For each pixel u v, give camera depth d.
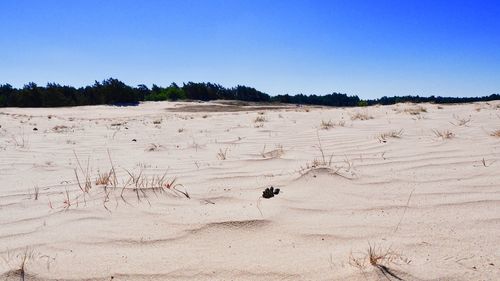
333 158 4.50
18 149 6.24
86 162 5.08
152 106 21.47
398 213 2.75
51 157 5.50
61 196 3.38
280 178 3.70
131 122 11.11
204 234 2.53
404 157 4.35
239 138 6.78
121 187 3.40
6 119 11.23
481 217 2.60
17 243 2.46
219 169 4.23
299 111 12.61
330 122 8.30
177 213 2.88
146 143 6.73
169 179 3.85
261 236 2.48
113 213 2.91
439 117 8.37
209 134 7.63
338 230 2.52
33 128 9.41
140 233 2.56
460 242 2.28
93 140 7.23
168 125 9.77
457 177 3.50
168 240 2.46
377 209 2.85
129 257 2.26
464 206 2.81
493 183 3.26
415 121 7.79
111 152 5.87
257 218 2.72
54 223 2.76
